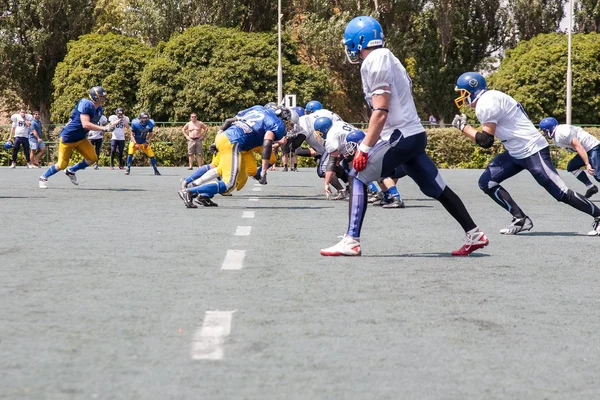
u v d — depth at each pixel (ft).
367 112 197.98
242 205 52.16
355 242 29.99
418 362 16.20
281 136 51.13
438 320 19.79
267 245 32.76
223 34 169.78
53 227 38.83
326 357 16.44
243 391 14.25
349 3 198.08
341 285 24.11
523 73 176.76
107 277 25.18
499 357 16.66
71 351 16.79
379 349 17.10
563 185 37.24
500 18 212.64
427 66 210.18
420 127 29.27
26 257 29.22
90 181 78.84
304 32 190.19
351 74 193.77
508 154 37.96
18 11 199.31
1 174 91.97
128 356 16.42
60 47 199.93
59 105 179.83
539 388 14.67
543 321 19.88
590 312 20.94
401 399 13.94
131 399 13.76
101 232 36.86
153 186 71.26
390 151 28.96
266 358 16.31
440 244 33.83
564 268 27.86
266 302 21.58
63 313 20.20
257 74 168.04
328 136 51.44
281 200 56.80
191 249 31.45
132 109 174.50
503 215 47.52
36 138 115.44
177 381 14.78
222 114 165.78
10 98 215.31
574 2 208.44
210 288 23.47
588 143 56.85
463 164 136.36
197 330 18.54
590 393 14.43
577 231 39.37
